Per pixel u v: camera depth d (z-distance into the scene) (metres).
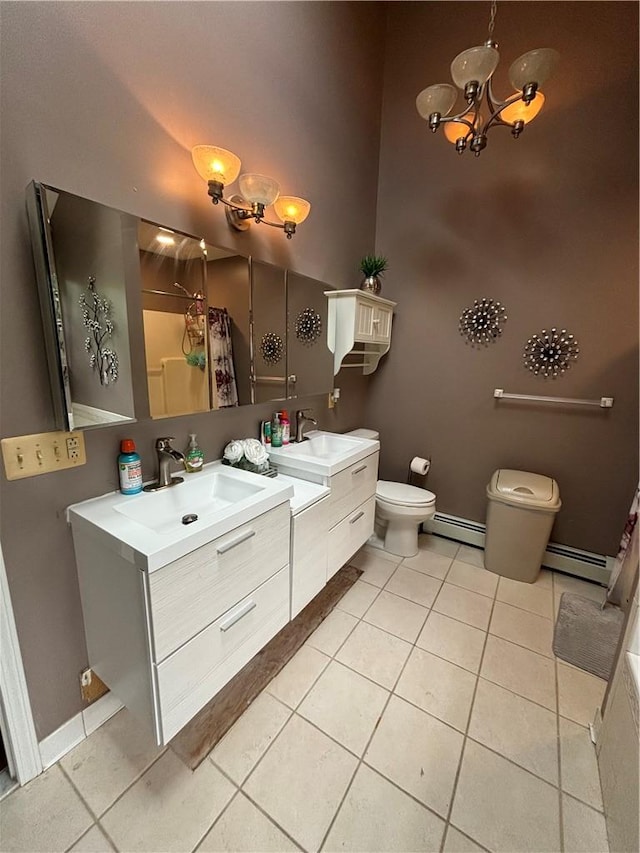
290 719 1.39
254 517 1.25
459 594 2.14
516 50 2.14
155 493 1.33
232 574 1.20
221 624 1.19
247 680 1.54
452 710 1.44
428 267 2.58
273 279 1.83
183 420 1.54
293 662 1.64
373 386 2.95
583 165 2.05
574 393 2.24
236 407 1.70
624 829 0.96
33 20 0.95
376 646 1.74
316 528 1.64
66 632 1.22
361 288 2.44
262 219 1.62
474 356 2.51
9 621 1.08
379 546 2.64
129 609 1.02
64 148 1.05
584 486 2.29
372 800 1.14
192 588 1.06
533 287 2.26
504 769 1.24
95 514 1.15
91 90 1.09
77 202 1.05
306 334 2.09
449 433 2.68
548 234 2.19
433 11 2.34
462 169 2.38
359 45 2.25
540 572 2.38
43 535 1.13
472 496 2.66
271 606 1.41
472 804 1.14
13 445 1.03
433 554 2.57
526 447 2.43
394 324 2.78
